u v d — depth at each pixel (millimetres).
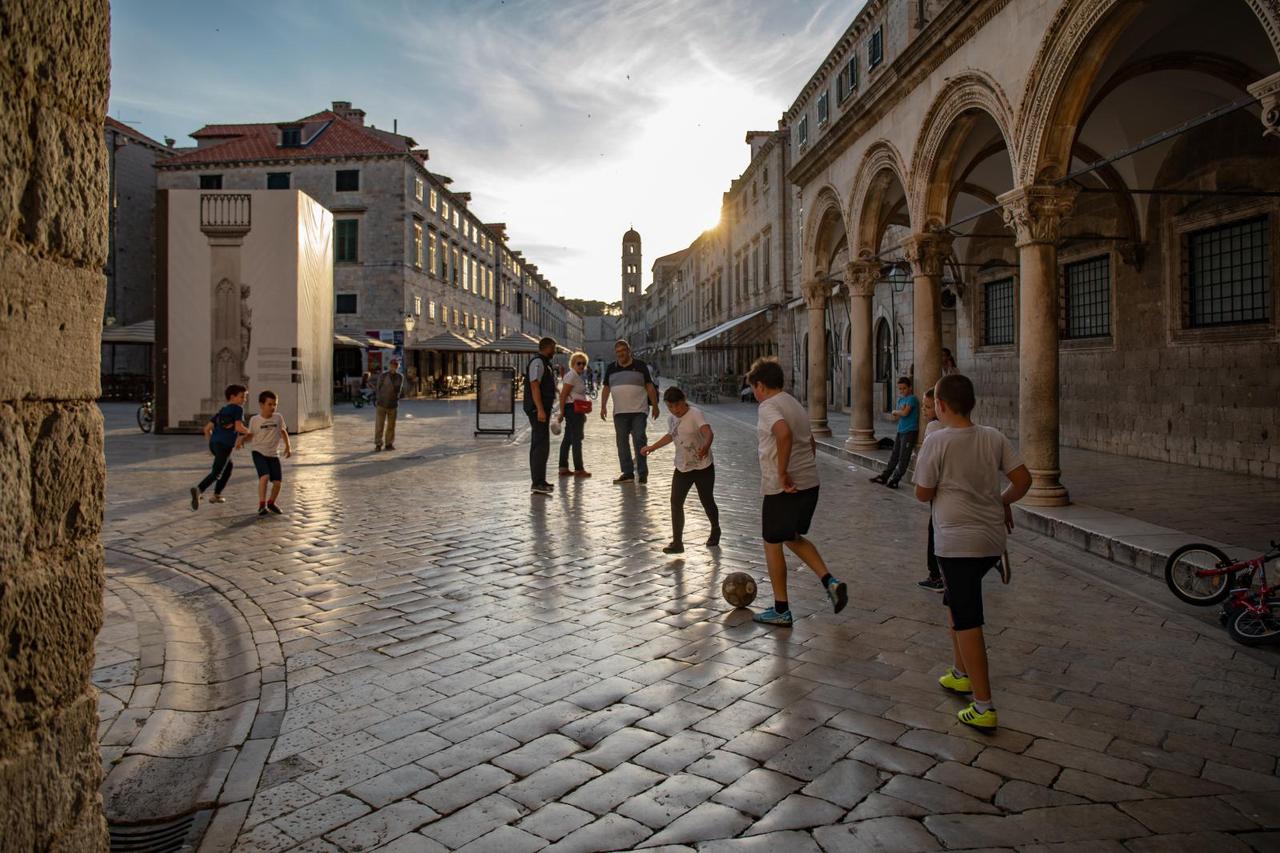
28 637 1872
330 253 21984
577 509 9617
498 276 69438
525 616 5477
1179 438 12328
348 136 43281
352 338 39281
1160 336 12680
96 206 2154
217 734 3854
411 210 43188
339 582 6363
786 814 3035
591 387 38719
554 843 2857
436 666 4582
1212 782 3279
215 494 10039
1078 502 9047
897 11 18734
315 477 12477
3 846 1778
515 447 17469
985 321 18609
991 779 3297
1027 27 9102
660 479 12344
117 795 3275
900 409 11414
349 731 3771
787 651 4801
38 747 1905
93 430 2148
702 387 37406
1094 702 4078
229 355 19078
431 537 8008
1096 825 2957
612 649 4836
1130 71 9805
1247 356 11008
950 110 11164
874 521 8977
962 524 3848
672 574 6590
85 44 2074
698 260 56781
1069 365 15094
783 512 5172
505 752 3551
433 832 2932
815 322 17969
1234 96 10469
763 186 35062
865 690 4215
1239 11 8789
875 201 14805
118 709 4074
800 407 5359
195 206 18922
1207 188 11531
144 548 7582
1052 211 9016
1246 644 4910
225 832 2930
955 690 4164
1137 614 5559
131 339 29172
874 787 3234
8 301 1818
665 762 3449
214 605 5832
